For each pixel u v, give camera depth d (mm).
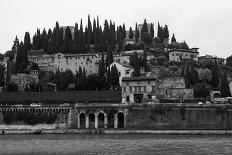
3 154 132375
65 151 137125
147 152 131875
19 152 136500
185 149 137875
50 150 140250
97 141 166000
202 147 142500
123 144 153875
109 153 130875
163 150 136000
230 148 139250
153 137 181125
